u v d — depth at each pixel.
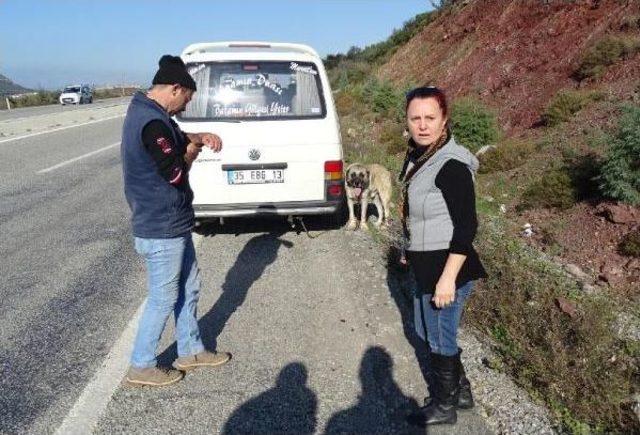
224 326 3.91
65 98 39.38
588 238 5.67
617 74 10.22
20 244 5.91
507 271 4.20
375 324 3.89
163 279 3.01
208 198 5.28
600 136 7.75
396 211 6.91
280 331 3.82
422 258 2.57
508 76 13.81
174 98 2.79
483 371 3.27
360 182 5.95
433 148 2.49
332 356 3.48
